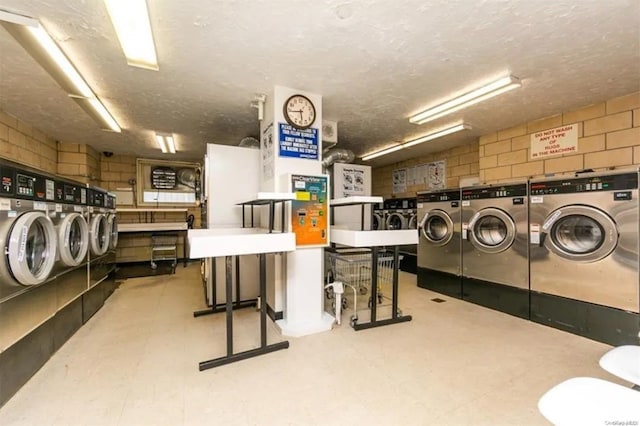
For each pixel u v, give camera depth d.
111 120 3.84
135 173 6.61
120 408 1.79
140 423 1.67
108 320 3.27
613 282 2.62
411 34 2.05
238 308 3.68
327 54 2.32
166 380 2.09
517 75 2.66
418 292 4.48
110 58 2.36
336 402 1.85
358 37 2.09
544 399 0.92
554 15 1.85
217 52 2.28
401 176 6.95
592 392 0.93
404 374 2.16
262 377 2.13
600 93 3.03
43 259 2.36
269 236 2.41
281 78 2.74
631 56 2.32
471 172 5.26
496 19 1.89
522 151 4.03
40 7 1.77
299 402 1.85
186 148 5.60
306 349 2.56
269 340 2.74
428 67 2.53
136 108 3.49
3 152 3.67
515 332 2.93
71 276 2.86
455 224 4.18
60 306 2.61
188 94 3.09
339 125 4.19
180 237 7.16
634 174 2.51
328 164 4.75
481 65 2.49
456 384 2.04
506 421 1.68
